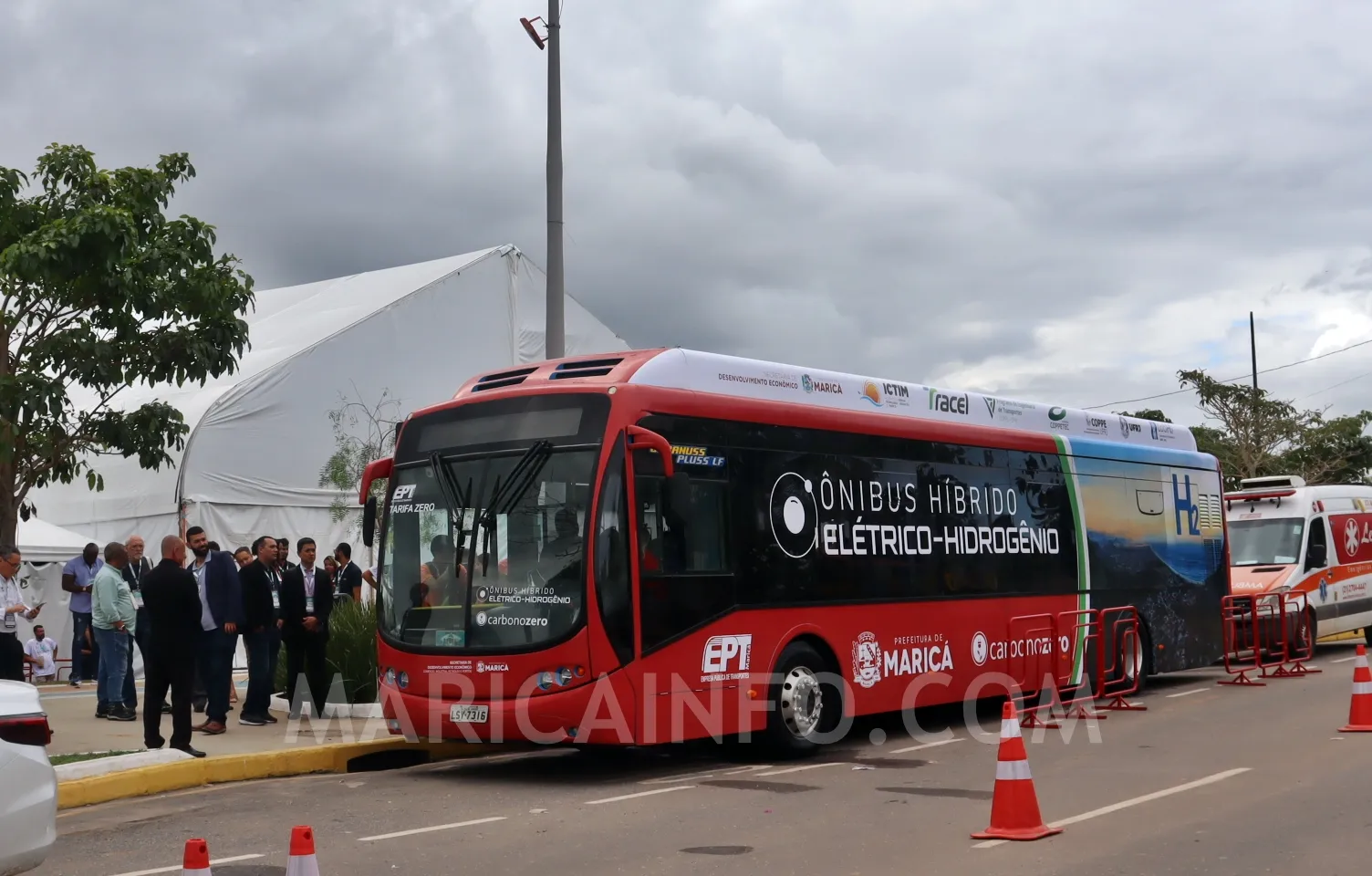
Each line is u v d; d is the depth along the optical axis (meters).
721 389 12.27
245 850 8.62
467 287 27.94
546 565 11.03
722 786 10.88
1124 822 8.87
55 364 16.23
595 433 11.13
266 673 14.34
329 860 8.20
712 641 11.55
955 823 9.01
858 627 13.08
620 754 13.41
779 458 12.53
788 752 12.40
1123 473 17.67
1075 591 16.30
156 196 17.08
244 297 17.48
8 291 16.34
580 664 10.72
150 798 10.93
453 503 11.66
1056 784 10.53
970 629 14.51
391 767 13.09
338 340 25.75
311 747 12.52
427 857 8.23
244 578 14.25
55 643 22.27
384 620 11.91
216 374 17.30
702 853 8.18
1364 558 23.84
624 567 10.92
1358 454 44.56
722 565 11.78
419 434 12.23
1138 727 14.09
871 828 8.91
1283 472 44.59
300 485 24.91
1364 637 27.17
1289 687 17.86
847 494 13.23
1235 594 20.19
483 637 11.17
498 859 8.14
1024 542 15.58
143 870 8.10
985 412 15.68
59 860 8.48
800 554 12.55
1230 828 8.62
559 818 9.52
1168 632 18.02
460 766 12.76
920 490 14.16
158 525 24.30
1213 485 19.72
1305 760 11.42
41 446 15.98
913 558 13.91
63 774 10.81
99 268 15.92
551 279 16.19
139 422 17.06
